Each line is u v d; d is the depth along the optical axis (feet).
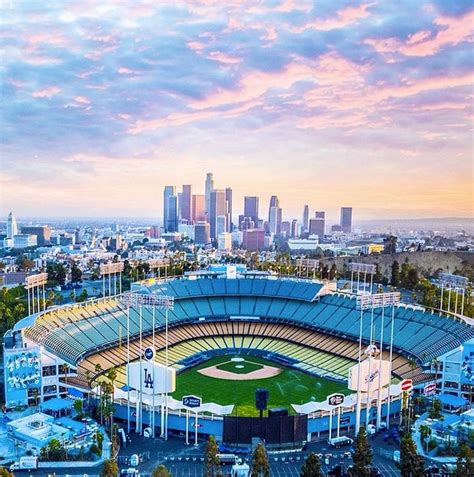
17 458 417.69
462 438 450.71
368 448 372.38
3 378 566.36
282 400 553.23
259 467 364.99
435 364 561.02
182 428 472.44
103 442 445.78
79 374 579.89
